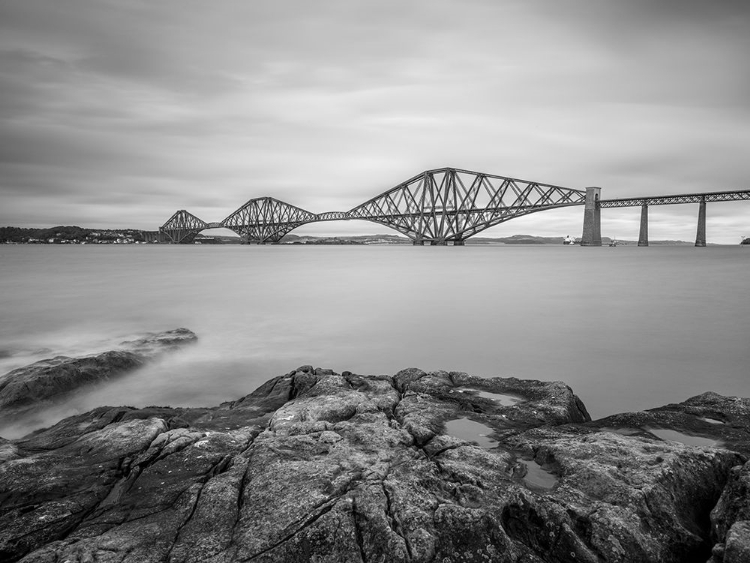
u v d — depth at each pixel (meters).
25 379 11.19
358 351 17.81
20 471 5.98
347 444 6.59
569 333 21.08
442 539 4.64
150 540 4.71
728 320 24.03
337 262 83.38
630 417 7.86
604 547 4.65
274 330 21.58
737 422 7.67
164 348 16.50
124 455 6.45
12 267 62.78
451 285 41.44
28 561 4.37
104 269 60.19
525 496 5.17
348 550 4.52
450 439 6.77
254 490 5.41
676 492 5.45
